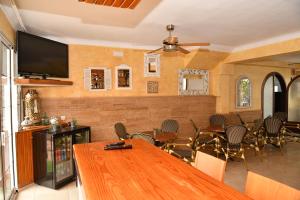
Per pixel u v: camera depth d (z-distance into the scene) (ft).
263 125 18.31
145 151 7.59
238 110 22.40
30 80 10.81
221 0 9.07
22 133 11.25
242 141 14.89
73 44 14.90
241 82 22.52
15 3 9.15
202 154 6.84
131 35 14.33
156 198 4.22
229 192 4.49
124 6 7.76
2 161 9.39
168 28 12.28
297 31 13.62
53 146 11.10
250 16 10.94
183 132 18.95
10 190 10.67
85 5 9.44
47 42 12.62
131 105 16.92
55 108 14.35
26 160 11.46
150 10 10.07
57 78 14.19
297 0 9.12
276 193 4.44
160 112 18.03
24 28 12.16
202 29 13.10
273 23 12.06
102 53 15.85
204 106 19.97
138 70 17.16
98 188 4.66
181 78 18.86
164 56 18.13
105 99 15.98
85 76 15.30
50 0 8.91
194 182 4.98
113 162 6.39
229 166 14.48
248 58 17.20
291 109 26.27
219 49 18.03
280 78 26.22
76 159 6.71
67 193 10.90
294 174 13.12
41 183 11.65
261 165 14.71
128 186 4.76
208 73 20.18
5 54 10.78
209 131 15.84
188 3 9.33
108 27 12.58
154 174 5.46
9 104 10.85
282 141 20.17
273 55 15.53
